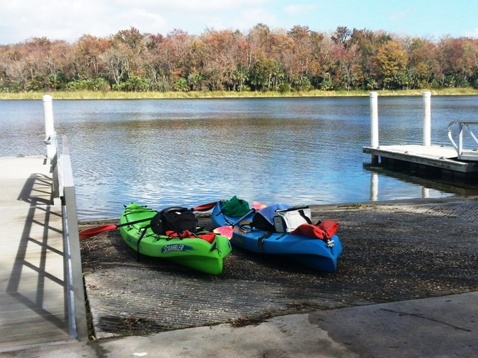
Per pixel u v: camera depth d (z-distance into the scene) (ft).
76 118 155.74
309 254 23.44
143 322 17.47
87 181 56.49
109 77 331.98
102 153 78.54
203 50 339.57
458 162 55.31
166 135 105.29
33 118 155.63
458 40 379.76
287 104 245.86
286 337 15.81
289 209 26.00
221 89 336.49
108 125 130.52
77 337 15.75
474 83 364.58
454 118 143.43
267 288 21.36
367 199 49.03
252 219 28.37
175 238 24.67
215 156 75.46
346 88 352.69
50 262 22.44
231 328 16.53
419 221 33.55
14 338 15.79
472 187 54.60
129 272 23.49
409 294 20.38
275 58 350.23
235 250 27.27
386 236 29.84
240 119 150.30
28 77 332.39
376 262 24.95
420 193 51.80
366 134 106.52
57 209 31.78
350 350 14.94
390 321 16.88
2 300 18.48
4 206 32.42
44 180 40.98
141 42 370.94
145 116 164.86
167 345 15.34
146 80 324.80
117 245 28.12
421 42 377.71
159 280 22.39
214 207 32.04
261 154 77.82
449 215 35.22
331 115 166.50
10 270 21.43
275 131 113.09
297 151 81.35
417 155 61.05
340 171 64.03
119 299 19.84
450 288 21.06
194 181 56.75
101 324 17.26
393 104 234.79
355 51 358.43
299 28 396.98
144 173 61.52
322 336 15.85
